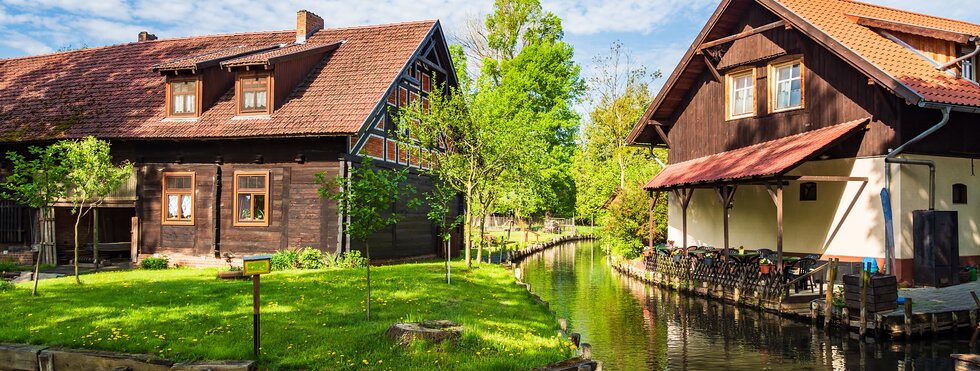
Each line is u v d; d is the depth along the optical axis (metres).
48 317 10.69
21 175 13.92
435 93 21.06
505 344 9.27
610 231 29.80
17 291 13.56
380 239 21.36
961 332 13.30
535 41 43.62
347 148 19.66
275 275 16.47
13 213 22.44
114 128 21.52
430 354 8.59
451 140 20.64
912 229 16.80
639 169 39.84
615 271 27.28
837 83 18.12
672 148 25.42
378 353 8.66
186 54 25.89
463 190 20.77
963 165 17.81
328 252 19.72
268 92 20.75
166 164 21.45
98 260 21.64
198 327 9.92
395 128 22.89
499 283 17.05
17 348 8.91
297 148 20.22
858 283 13.42
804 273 16.75
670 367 11.37
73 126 22.03
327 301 12.26
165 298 12.55
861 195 17.42
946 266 16.45
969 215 17.84
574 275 25.66
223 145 20.91
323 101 20.78
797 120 19.41
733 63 21.73
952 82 16.98
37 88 25.20
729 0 20.89
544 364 8.60
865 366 11.27
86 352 8.73
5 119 23.30
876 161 16.98
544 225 57.50
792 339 13.31
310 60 22.86
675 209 25.64
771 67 20.33
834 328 14.10
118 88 24.08
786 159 16.58
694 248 21.02
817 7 19.86
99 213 24.72
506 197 27.86
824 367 11.27
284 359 8.34
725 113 22.27
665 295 19.84
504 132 20.06
